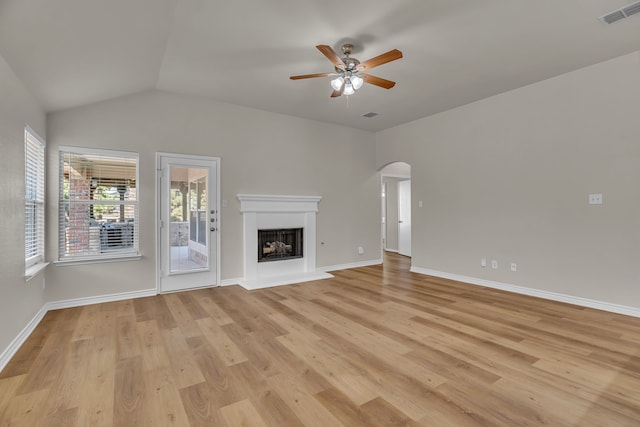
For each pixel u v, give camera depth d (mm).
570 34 3049
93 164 4016
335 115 5605
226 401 1974
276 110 5316
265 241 5426
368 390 2094
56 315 3541
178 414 1847
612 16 2760
